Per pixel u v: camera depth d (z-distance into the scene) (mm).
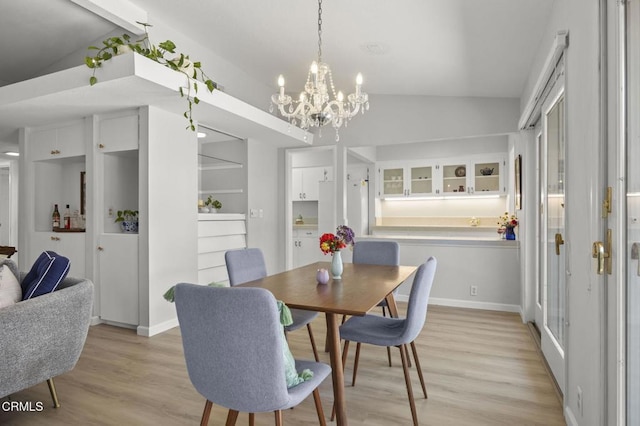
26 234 4059
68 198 4348
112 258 3574
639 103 1154
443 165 6418
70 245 3812
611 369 1344
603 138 1396
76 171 4297
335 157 5000
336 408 1727
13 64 4105
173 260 3615
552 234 2766
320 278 2285
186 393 2320
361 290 2105
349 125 4918
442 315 4020
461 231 6184
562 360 2301
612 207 1327
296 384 1479
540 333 3326
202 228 4098
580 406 1730
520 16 2389
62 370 2135
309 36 3322
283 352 1413
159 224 3467
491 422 1990
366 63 3639
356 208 6641
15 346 1849
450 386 2404
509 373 2592
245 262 2758
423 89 4242
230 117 3773
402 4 2494
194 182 3883
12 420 2012
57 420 2018
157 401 2223
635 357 1201
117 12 3070
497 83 3672
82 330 2213
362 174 7031
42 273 2207
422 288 1952
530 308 3721
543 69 2332
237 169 4852
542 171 2953
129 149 3457
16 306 1880
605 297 1389
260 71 4586
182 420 2023
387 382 2467
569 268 1912
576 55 1731
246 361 1319
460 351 3004
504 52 2936
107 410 2121
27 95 3090
